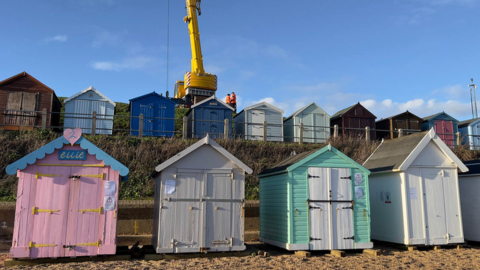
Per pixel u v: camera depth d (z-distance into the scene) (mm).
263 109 24234
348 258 10602
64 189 9742
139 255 10320
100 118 20859
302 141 21797
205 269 9016
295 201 11250
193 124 22703
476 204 13227
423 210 12172
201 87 36438
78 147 9984
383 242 13070
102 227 9820
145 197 15758
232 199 10805
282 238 11492
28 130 18891
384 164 13297
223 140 19703
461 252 11672
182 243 10266
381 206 13156
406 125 26000
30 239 9359
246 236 14289
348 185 11703
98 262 9664
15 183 15359
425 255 11117
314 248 11094
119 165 10008
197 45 37531
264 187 13273
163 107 22703
